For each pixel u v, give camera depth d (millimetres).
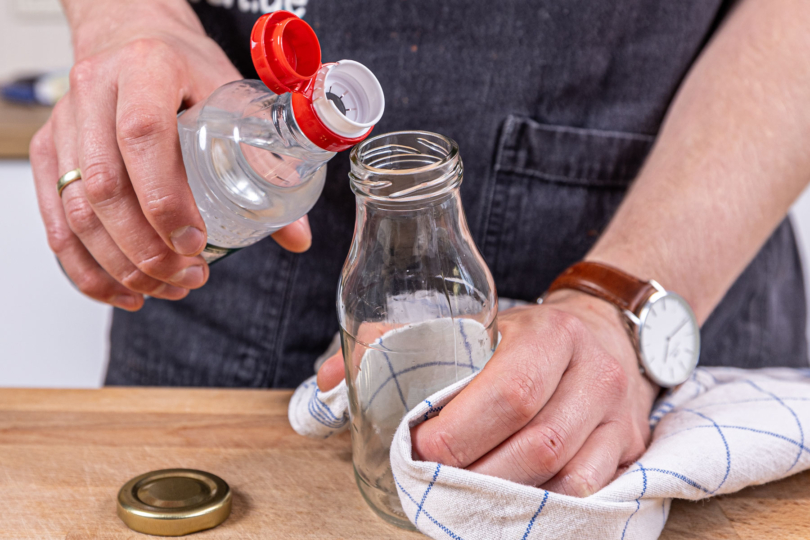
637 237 691
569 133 784
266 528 598
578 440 573
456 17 760
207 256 626
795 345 925
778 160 706
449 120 784
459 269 566
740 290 838
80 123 596
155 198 567
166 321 847
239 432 672
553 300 674
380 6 758
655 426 646
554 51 769
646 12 766
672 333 654
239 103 574
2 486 626
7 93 1589
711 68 750
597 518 558
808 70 713
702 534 594
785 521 602
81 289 669
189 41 662
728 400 646
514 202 801
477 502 560
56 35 1864
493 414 562
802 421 616
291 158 556
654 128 796
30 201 1411
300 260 813
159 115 569
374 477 595
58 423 680
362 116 536
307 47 527
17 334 1501
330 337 835
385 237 562
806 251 1488
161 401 704
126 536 591
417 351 570
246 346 838
